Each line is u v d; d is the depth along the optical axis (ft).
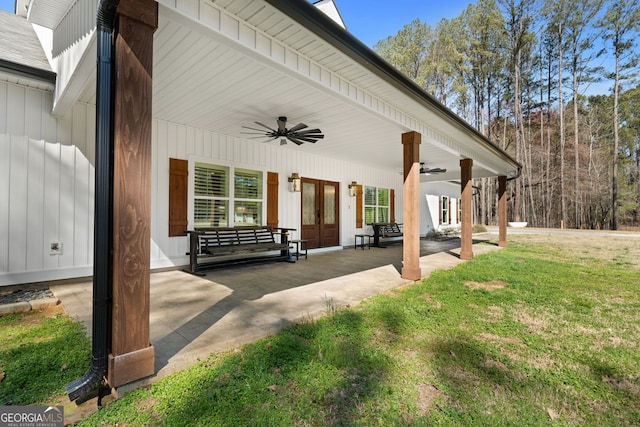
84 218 14.39
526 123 78.38
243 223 21.16
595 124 74.33
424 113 15.11
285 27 8.39
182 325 9.11
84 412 5.31
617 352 8.05
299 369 6.78
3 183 12.28
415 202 15.85
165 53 9.84
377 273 17.53
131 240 5.95
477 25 71.31
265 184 22.36
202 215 18.93
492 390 6.28
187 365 6.83
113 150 5.90
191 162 18.20
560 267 20.08
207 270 18.02
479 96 78.64
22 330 8.59
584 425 5.30
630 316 10.84
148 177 6.19
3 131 12.28
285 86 12.32
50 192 13.43
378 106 13.21
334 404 5.66
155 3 6.28
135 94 6.02
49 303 10.83
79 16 8.77
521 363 7.41
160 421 5.06
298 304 11.35
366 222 33.42
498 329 9.49
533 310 11.36
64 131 13.79
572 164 73.26
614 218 68.39
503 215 32.32
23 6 20.07
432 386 6.41
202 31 7.52
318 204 27.35
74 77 9.81
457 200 58.08
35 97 13.03
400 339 8.61
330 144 22.47
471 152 23.56
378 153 26.04
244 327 8.98
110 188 5.95
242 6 7.51
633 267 20.36
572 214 74.13
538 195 78.13
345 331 8.89
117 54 5.84
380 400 5.82
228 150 20.03
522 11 69.82
